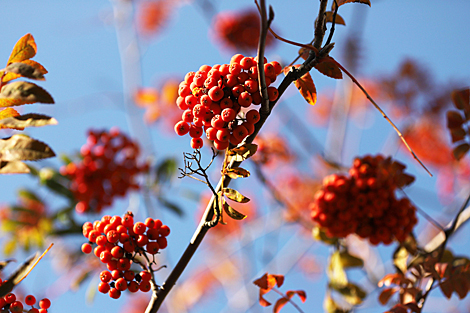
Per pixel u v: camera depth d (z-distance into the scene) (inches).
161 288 69.4
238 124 68.3
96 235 73.7
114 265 71.4
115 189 173.9
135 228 71.4
